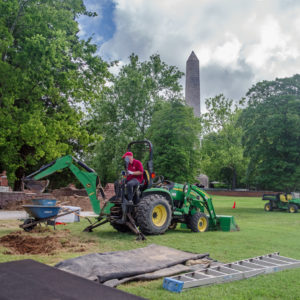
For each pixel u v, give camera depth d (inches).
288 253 246.4
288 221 574.6
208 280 155.3
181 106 976.9
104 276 150.9
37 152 737.6
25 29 665.0
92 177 353.1
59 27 685.3
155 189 354.0
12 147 721.0
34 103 681.0
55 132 705.0
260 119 1095.0
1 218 479.8
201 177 2337.6
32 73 618.5
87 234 324.8
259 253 240.5
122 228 354.9
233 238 322.7
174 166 879.1
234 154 2180.1
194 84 1900.8
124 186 333.4
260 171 1099.3
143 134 1225.4
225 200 1533.0
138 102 1224.2
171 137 909.8
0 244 253.3
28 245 248.4
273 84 1113.4
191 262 195.2
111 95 1282.0
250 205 1165.1
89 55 775.1
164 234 346.6
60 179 1346.0
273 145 1071.6
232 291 145.3
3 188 888.3
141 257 197.5
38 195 689.6
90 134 916.0
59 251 230.5
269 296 139.8
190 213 396.8
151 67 1359.5
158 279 165.0
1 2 589.9
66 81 693.9
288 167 1041.5
